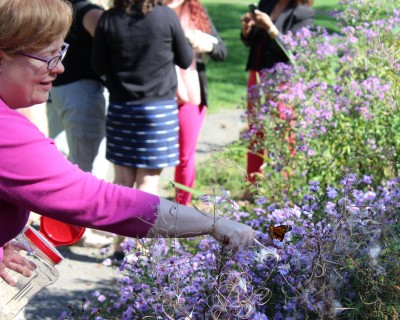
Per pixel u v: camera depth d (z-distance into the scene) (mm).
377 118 4621
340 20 6141
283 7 6105
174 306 2666
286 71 5555
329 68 5574
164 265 3041
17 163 2031
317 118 4832
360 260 2693
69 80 5367
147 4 4832
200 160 7812
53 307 4586
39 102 2139
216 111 10227
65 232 2816
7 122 2045
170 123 5059
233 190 6664
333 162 4703
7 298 2436
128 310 3117
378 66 5082
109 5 5617
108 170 7586
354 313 2670
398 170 4098
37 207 2078
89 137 5453
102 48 4980
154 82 4961
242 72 12648
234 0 20000
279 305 2895
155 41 4879
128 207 2158
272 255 2703
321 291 2561
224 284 2658
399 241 2744
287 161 4926
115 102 5051
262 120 5352
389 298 2693
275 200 3496
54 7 2057
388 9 5613
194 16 5617
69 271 5188
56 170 2064
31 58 2062
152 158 5039
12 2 1995
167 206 2209
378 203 3074
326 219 3109
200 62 5738
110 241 5633
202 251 3359
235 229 2270
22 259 2436
